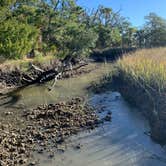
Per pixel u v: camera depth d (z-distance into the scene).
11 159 9.72
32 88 22.80
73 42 44.91
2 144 10.90
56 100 18.72
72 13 48.16
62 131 12.20
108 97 18.22
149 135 11.12
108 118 13.48
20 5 29.67
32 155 10.06
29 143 11.10
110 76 24.30
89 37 47.47
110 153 9.96
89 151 10.21
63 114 14.62
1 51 20.77
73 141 11.13
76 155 9.95
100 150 10.23
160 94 12.91
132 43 79.50
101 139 11.18
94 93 20.17
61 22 43.56
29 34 23.11
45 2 41.78
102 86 22.16
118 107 15.36
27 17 31.56
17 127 13.09
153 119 11.93
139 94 14.95
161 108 12.20
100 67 38.28
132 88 16.33
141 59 20.16
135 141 10.77
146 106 13.49
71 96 19.80
